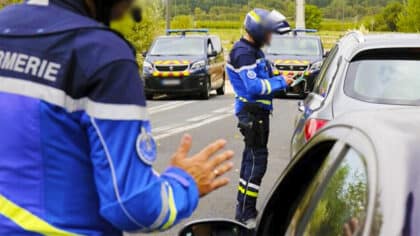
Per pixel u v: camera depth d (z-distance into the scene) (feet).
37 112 11.52
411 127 11.10
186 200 12.14
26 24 12.05
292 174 15.43
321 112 29.14
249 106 32.86
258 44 32.58
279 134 68.03
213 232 15.98
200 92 108.06
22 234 11.55
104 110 11.35
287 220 15.16
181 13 254.47
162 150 57.62
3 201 11.63
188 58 107.45
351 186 11.17
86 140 11.69
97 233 11.98
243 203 33.91
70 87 11.50
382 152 10.18
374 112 13.03
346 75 29.78
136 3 12.59
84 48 11.51
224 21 268.00
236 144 61.26
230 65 33.12
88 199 11.85
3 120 11.68
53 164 11.59
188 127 73.20
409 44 29.78
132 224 11.47
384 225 8.82
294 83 33.58
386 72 29.50
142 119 11.62
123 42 11.81
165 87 105.91
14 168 11.61
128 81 11.50
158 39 113.19
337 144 12.80
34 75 11.61
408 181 9.30
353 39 32.55
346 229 10.64
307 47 108.06
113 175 11.28
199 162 12.67
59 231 11.62
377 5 257.34
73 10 12.16
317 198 13.08
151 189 11.47
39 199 11.61
